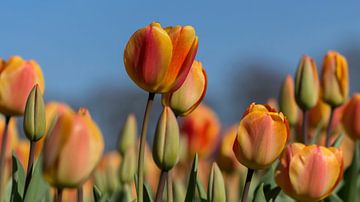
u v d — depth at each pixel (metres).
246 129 1.20
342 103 1.60
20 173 1.28
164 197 1.60
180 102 1.26
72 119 1.03
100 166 1.92
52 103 1.64
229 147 1.79
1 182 1.36
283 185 1.27
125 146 1.74
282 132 1.20
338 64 1.60
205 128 1.90
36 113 1.22
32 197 1.22
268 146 1.20
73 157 1.03
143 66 1.17
